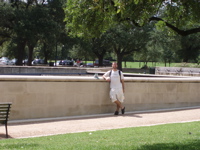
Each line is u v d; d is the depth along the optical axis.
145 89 13.70
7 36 45.09
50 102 11.59
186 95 14.86
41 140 7.73
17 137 8.44
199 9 11.21
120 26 51.31
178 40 52.62
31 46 46.41
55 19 45.41
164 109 14.05
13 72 23.14
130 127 9.76
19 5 45.94
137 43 53.72
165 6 12.17
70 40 45.66
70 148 6.62
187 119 11.62
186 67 39.94
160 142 7.39
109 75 12.50
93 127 9.92
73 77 12.08
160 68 40.84
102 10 11.04
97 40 53.47
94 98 12.47
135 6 10.44
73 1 11.53
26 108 11.18
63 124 10.41
